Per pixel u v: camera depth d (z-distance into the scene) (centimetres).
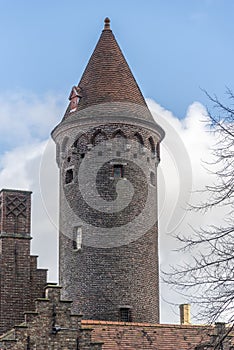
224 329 3036
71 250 5500
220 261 2538
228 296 2516
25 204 4312
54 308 3819
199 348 4047
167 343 4194
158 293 5519
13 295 4175
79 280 5416
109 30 6012
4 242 4225
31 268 4253
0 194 4325
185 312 5438
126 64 5894
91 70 5838
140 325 4250
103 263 5391
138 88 5838
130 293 5344
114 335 4153
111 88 5725
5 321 4128
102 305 5325
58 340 3788
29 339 3744
